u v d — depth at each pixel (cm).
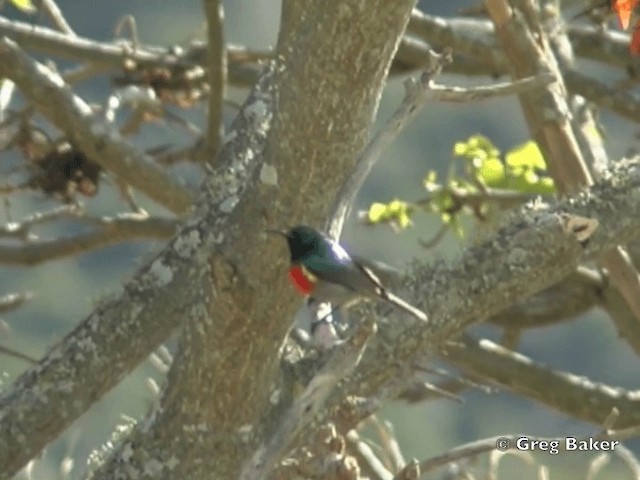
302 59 678
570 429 3225
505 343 1491
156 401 753
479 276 779
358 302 775
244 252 700
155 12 4175
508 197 1384
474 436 3275
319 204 705
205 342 711
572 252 782
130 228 1470
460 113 3959
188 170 1736
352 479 736
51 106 1332
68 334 904
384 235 2994
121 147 1326
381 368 766
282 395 755
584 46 1549
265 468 654
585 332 3781
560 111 980
